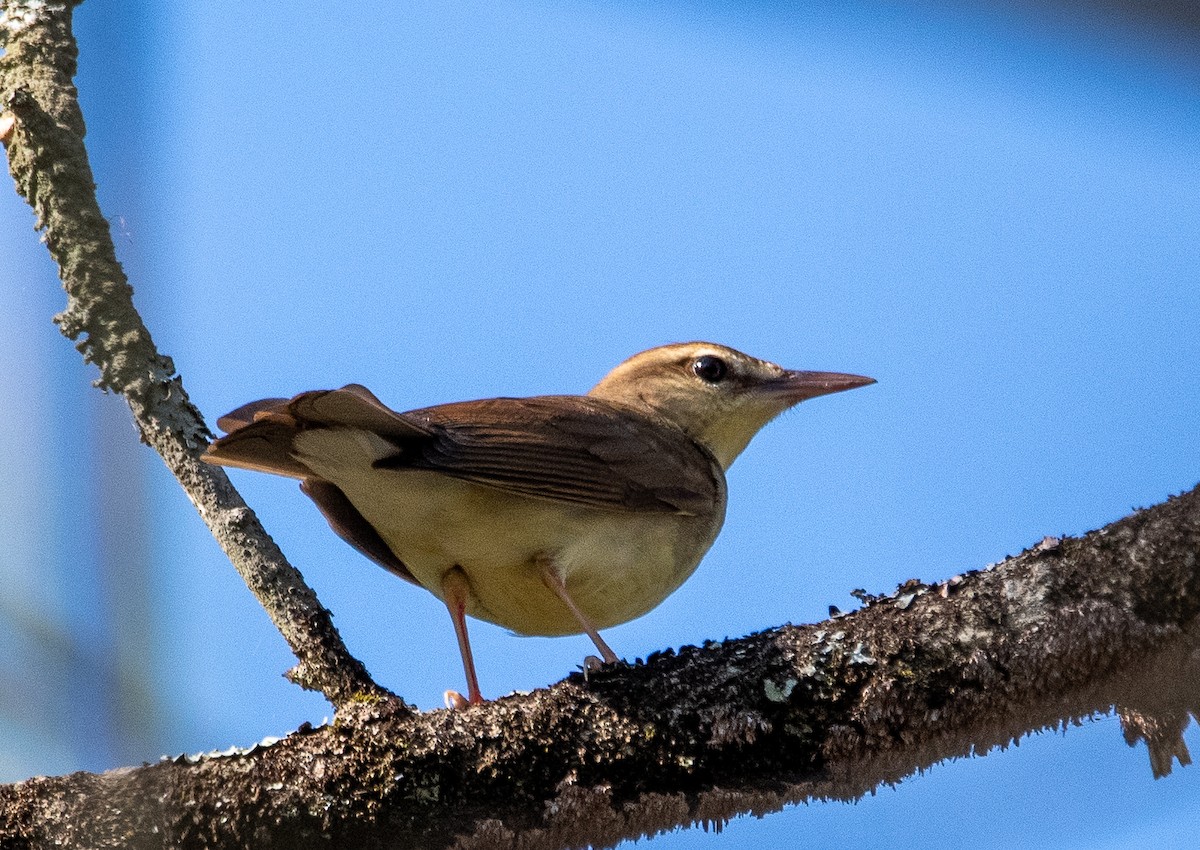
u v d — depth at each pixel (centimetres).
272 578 1108
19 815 927
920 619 935
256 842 941
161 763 946
